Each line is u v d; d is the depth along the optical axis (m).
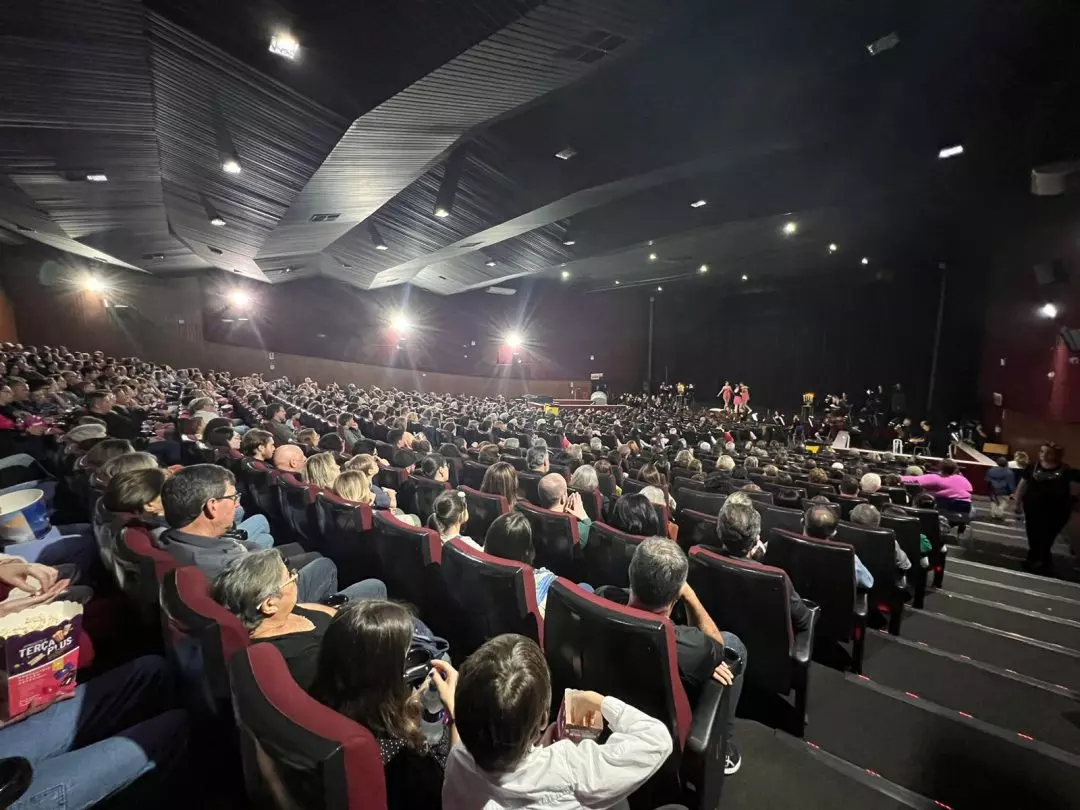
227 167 5.89
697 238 12.98
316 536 3.58
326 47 4.37
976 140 6.51
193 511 2.16
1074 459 9.59
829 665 3.10
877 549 3.42
